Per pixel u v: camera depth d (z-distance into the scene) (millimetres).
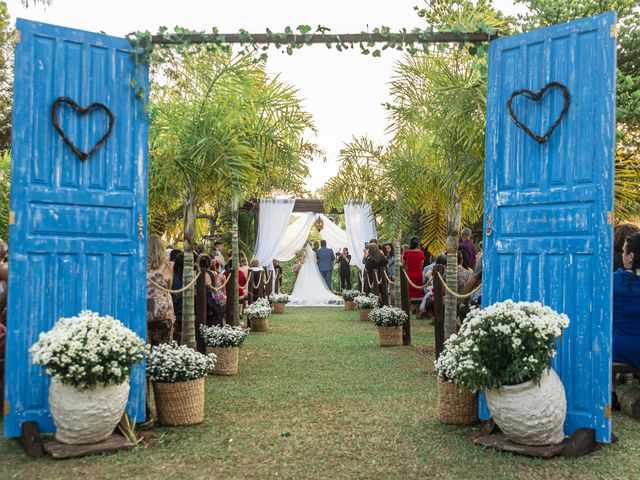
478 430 5031
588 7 10539
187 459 4332
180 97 7590
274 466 4184
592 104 4586
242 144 7801
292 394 6500
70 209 4816
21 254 4645
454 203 8250
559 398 4375
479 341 4348
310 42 5238
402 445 4637
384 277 12719
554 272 4758
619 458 4312
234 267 11695
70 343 4273
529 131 4852
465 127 7051
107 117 4965
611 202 4477
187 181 7621
